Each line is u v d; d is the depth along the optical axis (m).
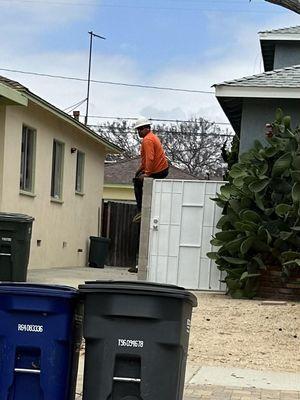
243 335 8.33
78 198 19.55
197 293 11.57
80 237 19.86
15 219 10.36
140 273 12.00
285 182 10.73
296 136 10.84
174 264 11.94
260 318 9.08
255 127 12.58
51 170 17.00
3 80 14.14
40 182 16.14
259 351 7.73
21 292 4.48
